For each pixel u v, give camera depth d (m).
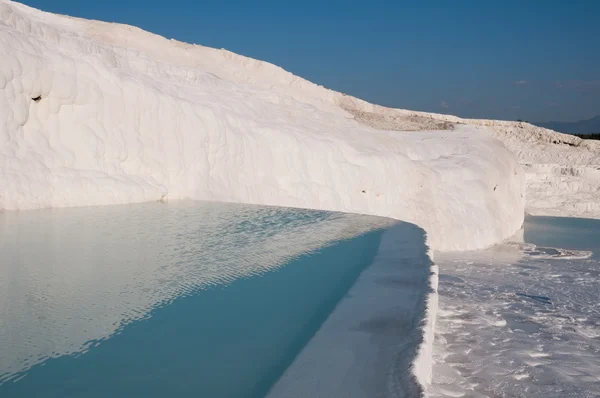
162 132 10.31
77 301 4.22
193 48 25.16
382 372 2.99
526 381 5.61
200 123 11.02
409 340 3.46
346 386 2.83
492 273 12.23
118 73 10.14
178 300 4.40
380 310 4.07
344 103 29.86
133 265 5.31
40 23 9.54
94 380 2.97
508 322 7.86
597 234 20.69
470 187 17.48
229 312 4.14
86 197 8.62
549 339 7.15
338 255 6.17
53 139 8.61
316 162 13.42
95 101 9.15
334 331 3.63
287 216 9.12
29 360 3.19
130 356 3.30
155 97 10.23
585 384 5.64
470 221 16.33
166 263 5.48
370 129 19.22
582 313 8.75
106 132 9.34
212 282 4.93
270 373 3.10
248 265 5.59
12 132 7.94
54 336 3.54
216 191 10.92
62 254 5.55
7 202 7.66
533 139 37.38
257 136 12.64
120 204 9.13
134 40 21.92
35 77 8.18
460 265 13.13
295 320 3.99
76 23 20.30
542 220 25.17
